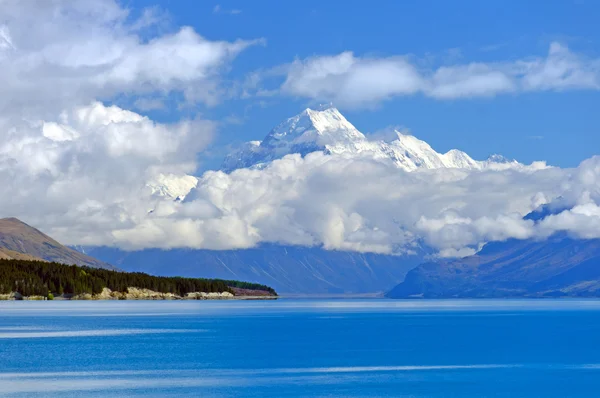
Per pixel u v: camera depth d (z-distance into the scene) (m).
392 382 162.00
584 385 159.62
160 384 157.50
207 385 156.75
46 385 154.88
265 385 157.25
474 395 148.88
